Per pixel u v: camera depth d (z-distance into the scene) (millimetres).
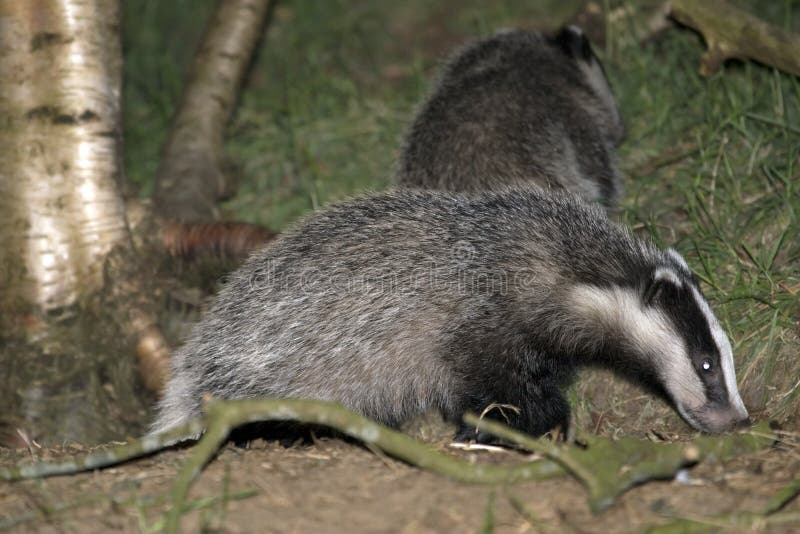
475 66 12500
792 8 15875
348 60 18703
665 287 8984
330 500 7035
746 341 10102
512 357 9234
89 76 10992
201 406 9445
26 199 10836
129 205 12062
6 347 10922
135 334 11273
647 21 14750
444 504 6902
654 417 10148
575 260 9289
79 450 8703
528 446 7164
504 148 11695
